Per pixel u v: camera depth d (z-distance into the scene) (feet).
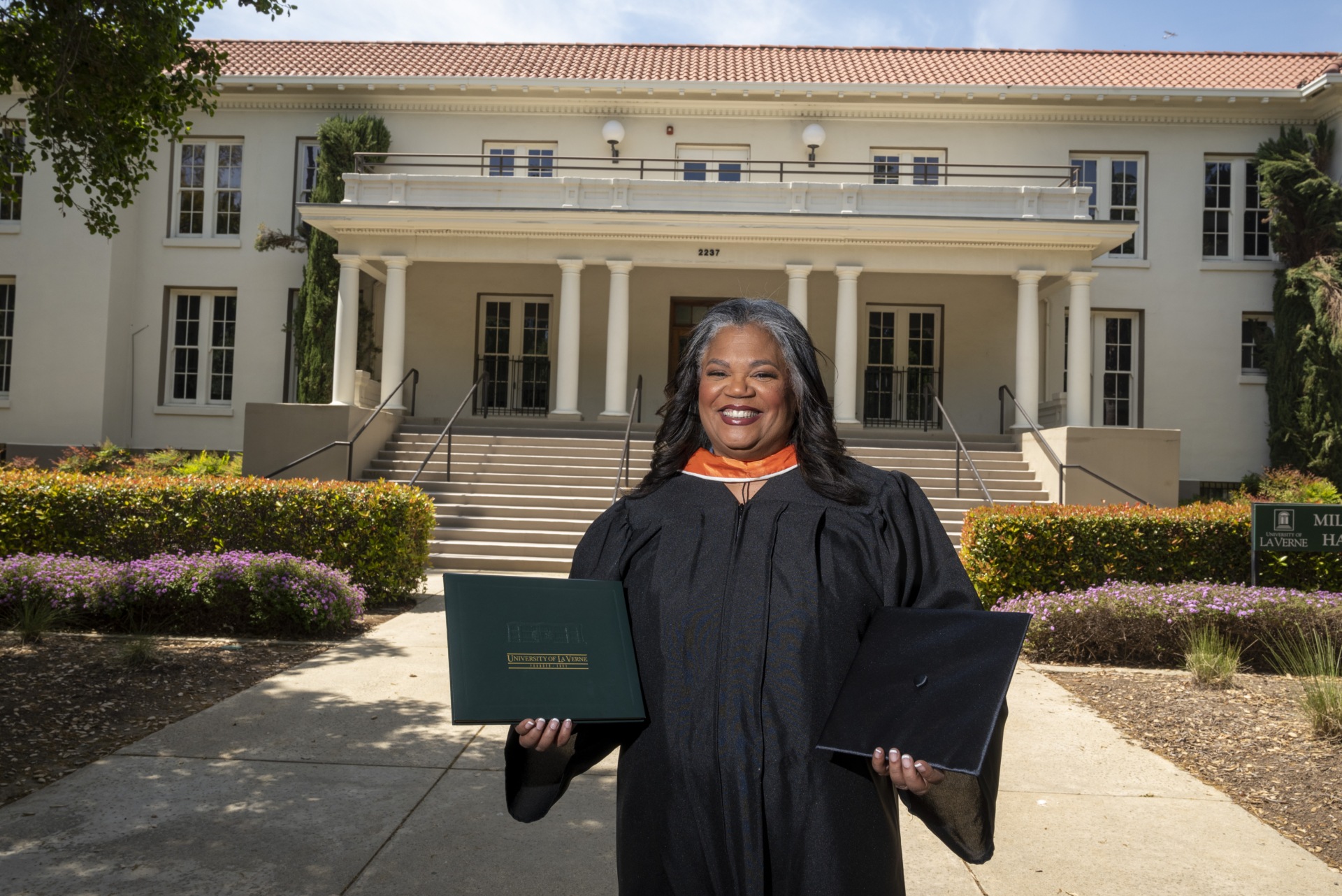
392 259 54.90
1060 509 30.86
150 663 20.77
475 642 5.22
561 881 10.90
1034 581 29.43
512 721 4.98
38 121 23.86
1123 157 64.39
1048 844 12.35
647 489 6.39
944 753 4.57
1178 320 63.67
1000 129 64.23
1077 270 53.93
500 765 14.93
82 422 62.23
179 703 17.97
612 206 55.01
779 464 6.14
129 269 64.90
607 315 64.39
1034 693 20.66
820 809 5.12
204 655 21.85
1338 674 22.15
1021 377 53.88
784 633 5.36
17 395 62.44
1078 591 27.73
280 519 28.91
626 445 44.27
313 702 18.26
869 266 54.34
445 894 10.50
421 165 64.03
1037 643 24.71
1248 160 63.87
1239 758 16.12
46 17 22.67
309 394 60.44
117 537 28.73
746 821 5.09
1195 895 10.87
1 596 23.81
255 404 47.78
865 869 5.17
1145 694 20.47
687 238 54.49
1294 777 15.14
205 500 28.89
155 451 64.23
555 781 5.80
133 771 14.14
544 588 5.59
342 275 55.42
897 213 54.39
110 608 24.16
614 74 66.33
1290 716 18.58
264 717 17.15
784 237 53.72
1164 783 14.85
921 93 62.69
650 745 5.42
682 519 5.97
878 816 5.33
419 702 18.49
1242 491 57.77
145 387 64.69
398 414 53.21
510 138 64.90
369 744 15.76
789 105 64.34
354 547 28.96
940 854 12.04
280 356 64.64
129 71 24.00
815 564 5.55
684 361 6.63
